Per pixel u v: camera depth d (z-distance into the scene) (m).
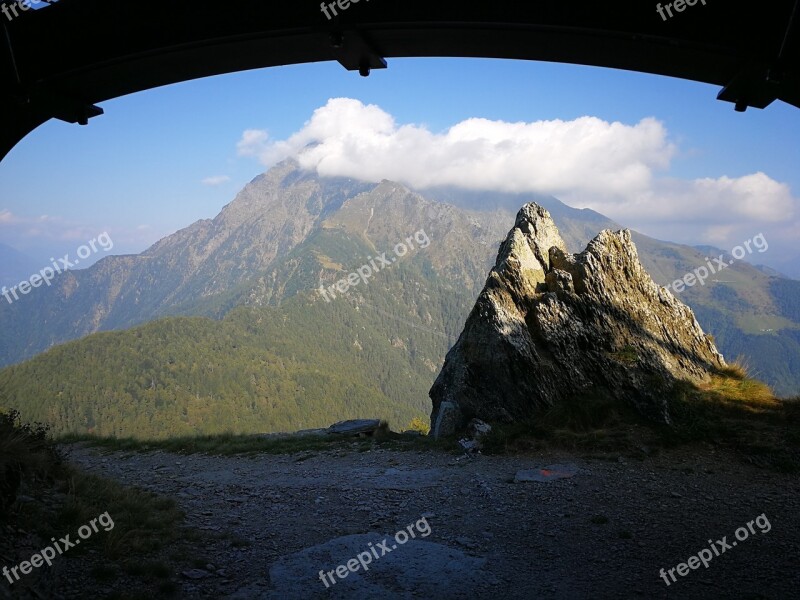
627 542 3.49
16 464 3.48
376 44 2.64
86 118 3.24
